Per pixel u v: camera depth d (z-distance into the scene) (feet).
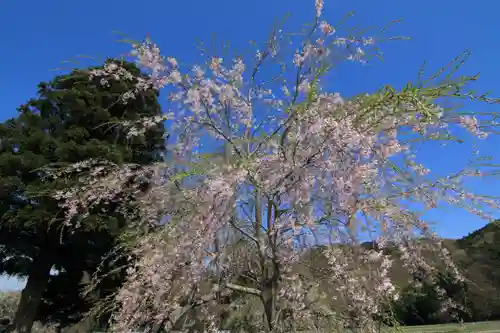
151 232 12.54
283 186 10.40
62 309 41.01
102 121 40.65
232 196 10.17
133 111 38.55
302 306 10.75
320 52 11.43
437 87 9.10
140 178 12.65
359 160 9.78
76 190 14.46
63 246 39.47
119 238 13.89
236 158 11.45
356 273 10.26
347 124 9.71
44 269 38.96
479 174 9.80
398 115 9.77
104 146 36.68
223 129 12.35
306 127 10.25
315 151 9.93
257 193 11.24
